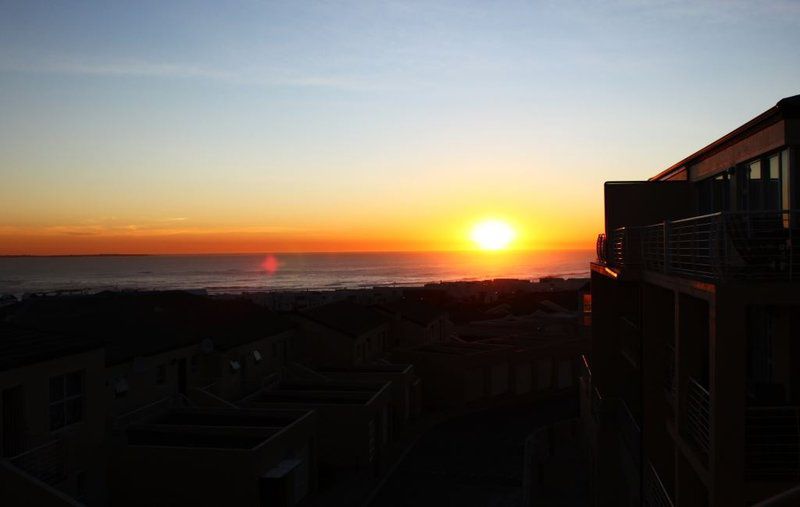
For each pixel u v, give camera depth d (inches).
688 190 672.4
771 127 431.5
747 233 369.4
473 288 5487.2
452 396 1599.4
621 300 735.1
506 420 1493.6
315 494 973.2
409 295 3907.5
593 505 813.9
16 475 604.4
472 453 1211.9
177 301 1419.8
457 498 968.3
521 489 999.6
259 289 7145.7
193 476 779.4
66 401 738.8
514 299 3614.7
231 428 878.4
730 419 333.1
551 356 1817.2
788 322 428.1
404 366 1441.9
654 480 523.2
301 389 1256.2
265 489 788.6
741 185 506.3
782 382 437.4
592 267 746.8
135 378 945.5
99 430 781.3
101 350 791.7
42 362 690.2
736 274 345.1
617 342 733.3
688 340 426.0
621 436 710.5
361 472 1079.0
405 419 1368.1
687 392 425.1
